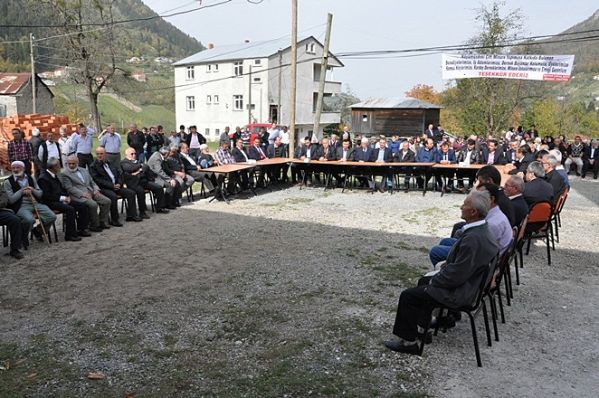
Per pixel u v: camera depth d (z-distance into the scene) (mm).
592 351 3939
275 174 13125
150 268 5934
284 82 38219
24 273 5727
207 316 4562
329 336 4168
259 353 3869
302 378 3494
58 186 7207
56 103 44094
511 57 14781
